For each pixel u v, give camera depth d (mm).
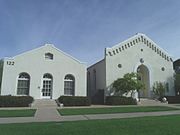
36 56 29188
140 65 33875
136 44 34125
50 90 29141
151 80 33844
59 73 29703
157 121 12703
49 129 10359
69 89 30047
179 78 33906
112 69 31875
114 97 28906
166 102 31141
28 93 28125
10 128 10625
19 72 28078
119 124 11625
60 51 30312
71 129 10367
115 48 32625
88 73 40406
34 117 15320
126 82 29219
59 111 19203
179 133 9789
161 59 35281
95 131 9992
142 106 25234
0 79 36125
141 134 9594
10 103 24031
